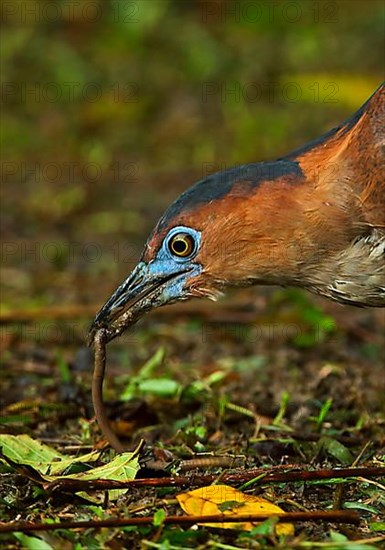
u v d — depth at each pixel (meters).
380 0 23.58
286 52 21.52
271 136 18.81
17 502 7.74
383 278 8.63
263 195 8.61
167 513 7.55
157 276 8.95
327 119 19.30
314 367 11.91
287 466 8.23
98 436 9.53
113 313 9.09
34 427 9.91
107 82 20.55
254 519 7.23
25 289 14.42
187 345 12.72
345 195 8.45
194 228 8.73
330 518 7.34
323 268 8.67
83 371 11.70
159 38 21.80
